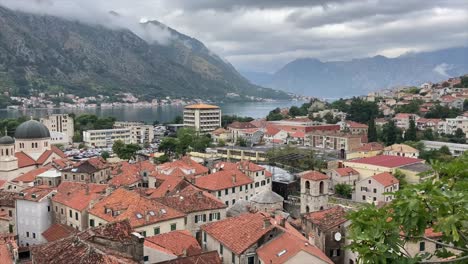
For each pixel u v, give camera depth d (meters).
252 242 74.75
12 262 79.25
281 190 164.12
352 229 27.42
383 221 26.05
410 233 26.19
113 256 51.56
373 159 192.75
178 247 78.50
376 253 24.98
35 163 188.50
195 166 174.12
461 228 25.44
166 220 94.75
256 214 84.94
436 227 24.38
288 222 102.69
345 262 86.38
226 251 77.69
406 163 184.00
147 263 68.81
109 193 111.50
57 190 122.44
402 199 26.05
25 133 192.25
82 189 118.81
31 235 118.00
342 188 166.50
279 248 72.12
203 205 104.88
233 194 143.12
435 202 24.70
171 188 131.50
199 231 103.19
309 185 126.19
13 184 150.25
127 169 168.38
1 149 172.25
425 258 26.28
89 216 102.19
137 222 91.00
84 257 49.06
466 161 30.52
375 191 155.00
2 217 118.56
